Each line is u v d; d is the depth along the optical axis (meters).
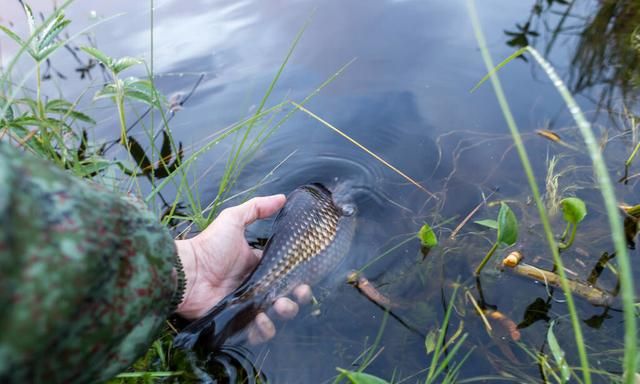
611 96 0.57
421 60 0.66
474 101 0.59
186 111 0.60
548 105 0.56
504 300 0.36
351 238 0.43
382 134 0.56
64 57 0.68
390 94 0.61
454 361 0.33
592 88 0.58
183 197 0.50
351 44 0.70
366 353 0.34
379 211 0.47
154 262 0.20
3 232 0.13
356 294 0.38
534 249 0.40
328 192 0.47
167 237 0.21
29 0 0.76
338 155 0.54
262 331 0.34
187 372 0.32
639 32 0.66
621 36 0.68
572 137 0.52
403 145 0.54
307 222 0.41
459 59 0.66
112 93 0.50
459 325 0.35
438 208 0.46
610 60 0.63
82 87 0.63
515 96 0.58
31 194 0.14
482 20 0.74
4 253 0.12
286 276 0.38
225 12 0.79
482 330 0.34
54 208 0.14
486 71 0.63
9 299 0.13
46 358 0.14
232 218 0.40
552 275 0.37
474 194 0.47
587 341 0.33
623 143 0.50
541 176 0.48
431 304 0.37
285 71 0.66
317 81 0.64
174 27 0.75
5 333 0.13
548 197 0.44
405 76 0.64
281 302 0.36
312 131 0.58
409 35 0.72
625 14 0.72
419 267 0.40
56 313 0.14
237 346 0.33
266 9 0.79
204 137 0.57
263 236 0.46
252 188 0.49
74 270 0.14
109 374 0.18
